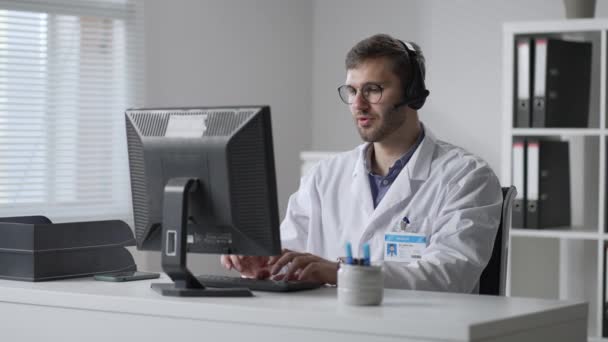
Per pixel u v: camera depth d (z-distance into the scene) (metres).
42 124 3.70
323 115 4.52
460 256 1.99
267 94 4.40
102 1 3.83
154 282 1.97
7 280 1.99
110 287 1.86
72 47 3.77
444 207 2.16
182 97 4.10
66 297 1.76
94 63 3.83
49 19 3.70
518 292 3.28
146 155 1.81
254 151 1.68
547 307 1.60
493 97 3.87
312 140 4.56
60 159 3.75
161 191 1.80
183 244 1.73
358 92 2.21
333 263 1.88
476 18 3.92
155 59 4.00
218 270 4.22
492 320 1.41
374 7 4.29
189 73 4.12
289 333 1.51
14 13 3.61
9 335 1.86
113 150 3.88
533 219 3.24
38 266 1.97
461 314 1.48
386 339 1.42
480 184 2.18
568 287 3.27
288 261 1.91
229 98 4.27
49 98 3.71
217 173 1.72
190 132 1.75
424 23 4.09
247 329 1.55
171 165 1.77
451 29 4.00
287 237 2.49
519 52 3.28
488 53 3.89
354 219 2.35
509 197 2.21
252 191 1.70
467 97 3.95
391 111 2.20
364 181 2.36
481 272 2.04
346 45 4.41
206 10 4.17
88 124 3.82
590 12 3.32
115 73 3.88
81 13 3.77
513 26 3.27
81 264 2.07
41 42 3.69
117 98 3.89
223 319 1.57
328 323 1.47
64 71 3.75
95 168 3.84
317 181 2.48
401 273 1.92
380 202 2.29
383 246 2.26
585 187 3.34
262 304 1.58
